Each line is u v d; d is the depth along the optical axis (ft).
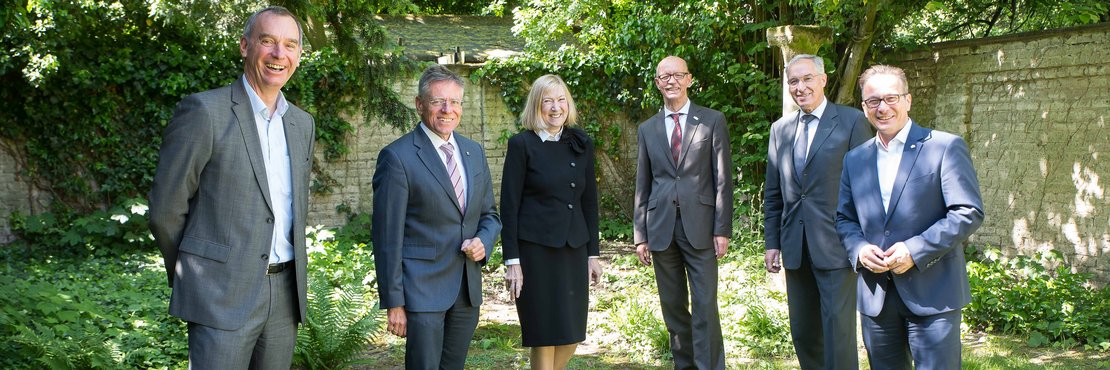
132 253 29.43
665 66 13.67
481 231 11.18
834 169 12.44
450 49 38.78
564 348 12.78
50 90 30.07
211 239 8.62
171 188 8.41
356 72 29.25
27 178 30.71
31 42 27.58
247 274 8.71
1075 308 18.81
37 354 13.93
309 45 34.45
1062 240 24.99
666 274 13.97
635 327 17.80
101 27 30.53
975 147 27.78
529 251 12.14
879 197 10.16
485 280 25.67
